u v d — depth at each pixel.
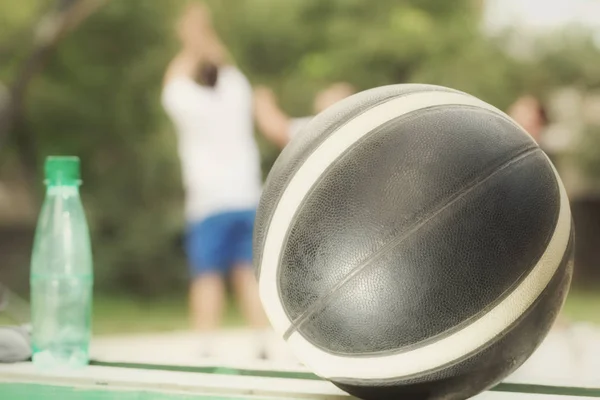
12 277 8.24
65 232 1.59
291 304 1.15
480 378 1.13
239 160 3.83
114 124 9.68
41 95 9.35
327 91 4.18
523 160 1.13
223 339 4.41
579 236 9.84
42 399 1.34
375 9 10.41
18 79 6.05
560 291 1.16
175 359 1.68
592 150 10.34
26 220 9.34
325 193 1.12
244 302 3.95
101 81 9.70
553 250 1.12
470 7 10.70
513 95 10.50
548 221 1.11
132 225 9.15
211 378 1.42
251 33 10.27
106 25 9.65
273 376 1.46
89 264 1.61
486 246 1.06
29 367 1.53
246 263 3.91
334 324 1.10
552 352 3.61
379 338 1.08
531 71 10.64
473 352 1.09
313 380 1.41
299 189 1.15
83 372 1.47
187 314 6.39
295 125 4.06
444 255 1.06
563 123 10.48
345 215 1.09
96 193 9.41
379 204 1.08
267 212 1.20
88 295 1.59
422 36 10.18
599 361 3.36
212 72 3.90
